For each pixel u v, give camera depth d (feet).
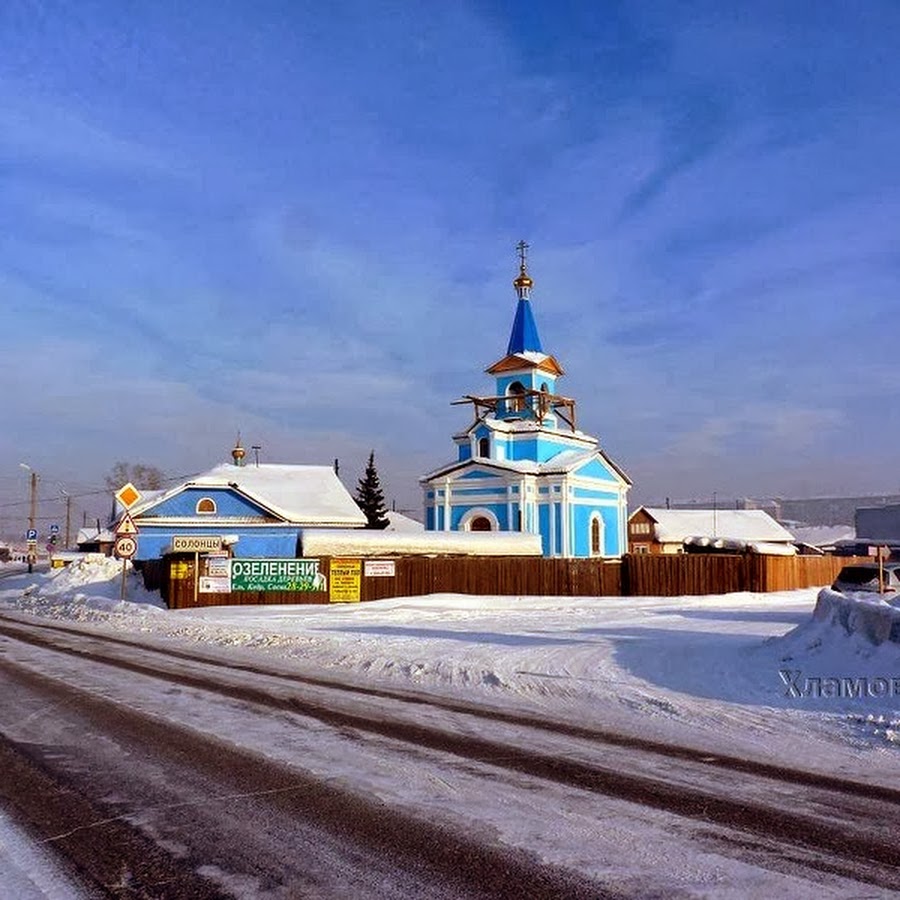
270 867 18.22
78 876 17.78
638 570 119.34
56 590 137.28
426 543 122.31
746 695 38.22
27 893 16.87
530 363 167.84
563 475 152.15
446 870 17.97
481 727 32.65
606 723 33.42
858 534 240.32
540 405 168.04
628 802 22.75
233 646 63.46
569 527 152.05
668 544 237.25
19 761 27.55
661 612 91.97
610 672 44.75
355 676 47.11
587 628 71.56
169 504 150.82
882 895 16.61
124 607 97.35
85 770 26.37
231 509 153.38
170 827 20.90
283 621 81.61
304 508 158.61
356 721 33.86
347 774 25.67
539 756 27.89
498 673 44.88
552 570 116.78
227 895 16.76
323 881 17.43
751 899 16.43
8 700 39.01
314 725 33.06
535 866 18.15
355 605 99.45
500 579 115.14
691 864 18.22
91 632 76.13
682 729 32.19
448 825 20.86
